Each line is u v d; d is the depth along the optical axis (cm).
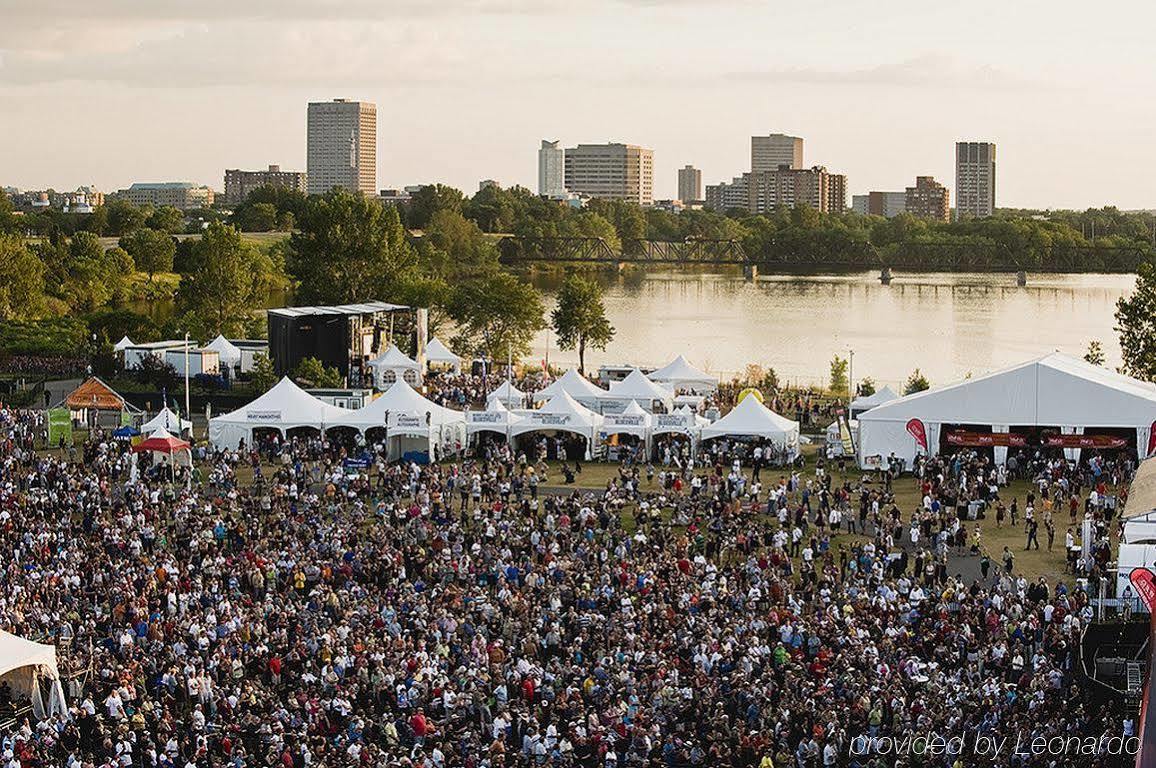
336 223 19988
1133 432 9281
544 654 5638
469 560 6725
